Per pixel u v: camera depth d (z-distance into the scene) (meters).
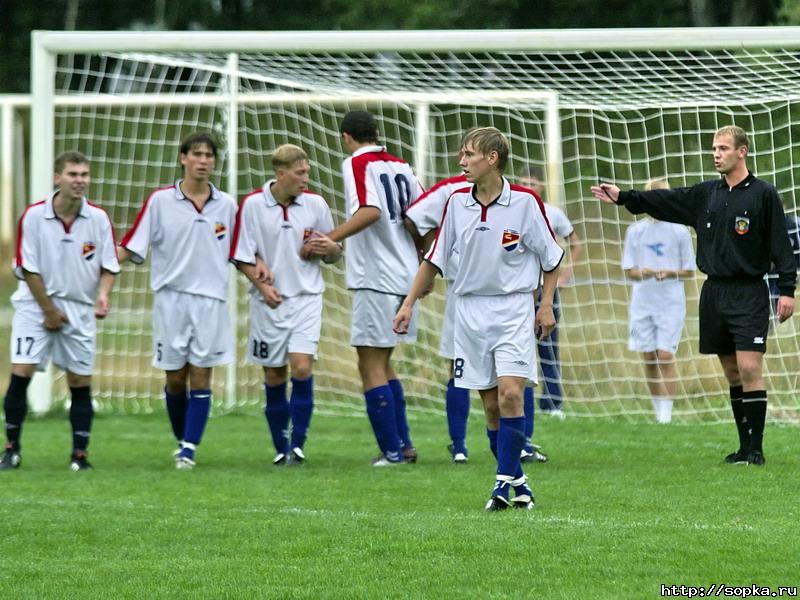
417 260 31.55
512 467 23.89
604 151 56.53
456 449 31.62
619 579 18.64
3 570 19.89
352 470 30.41
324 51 38.38
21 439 36.84
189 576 19.28
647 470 29.36
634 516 23.36
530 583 18.47
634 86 41.75
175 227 31.08
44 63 40.19
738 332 29.19
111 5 111.81
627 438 35.50
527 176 36.47
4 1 112.38
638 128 52.22
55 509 25.06
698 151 40.75
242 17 109.00
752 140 40.19
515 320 23.48
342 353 52.22
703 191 29.58
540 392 41.56
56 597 18.23
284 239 31.12
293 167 30.88
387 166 31.28
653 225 39.09
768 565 19.31
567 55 52.22
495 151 23.20
